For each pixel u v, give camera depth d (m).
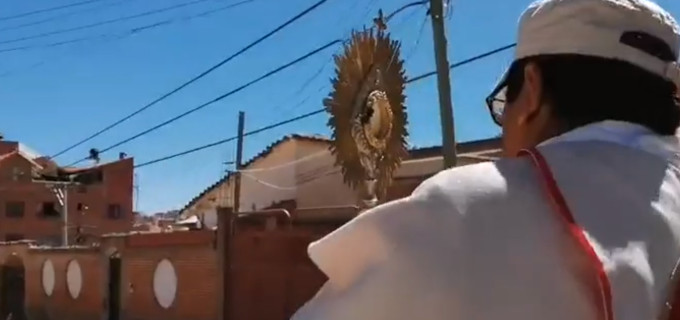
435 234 1.09
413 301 1.07
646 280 1.10
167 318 17.41
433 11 11.22
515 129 1.35
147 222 56.78
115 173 53.66
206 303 15.90
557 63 1.28
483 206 1.11
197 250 16.31
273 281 14.68
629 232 1.12
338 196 31.02
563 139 1.24
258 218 15.23
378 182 13.20
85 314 22.50
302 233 14.38
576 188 1.15
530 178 1.16
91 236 29.94
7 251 28.48
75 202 52.25
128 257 19.59
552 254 1.09
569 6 1.26
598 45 1.24
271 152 34.59
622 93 1.26
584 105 1.26
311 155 33.09
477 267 1.08
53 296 24.86
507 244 1.09
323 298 1.14
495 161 1.21
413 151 20.19
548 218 1.12
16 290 28.81
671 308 1.11
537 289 1.07
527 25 1.31
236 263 15.37
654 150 1.23
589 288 1.08
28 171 51.34
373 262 1.11
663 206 1.17
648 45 1.25
